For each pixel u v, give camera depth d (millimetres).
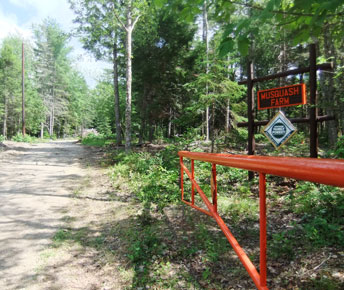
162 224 4176
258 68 20812
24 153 13992
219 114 12984
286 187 5258
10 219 4656
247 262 1714
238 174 6371
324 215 3629
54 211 5090
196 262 3041
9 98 32219
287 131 5219
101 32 11961
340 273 2406
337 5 1081
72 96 46031
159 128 23094
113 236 3951
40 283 2844
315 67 5059
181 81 17219
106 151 14469
